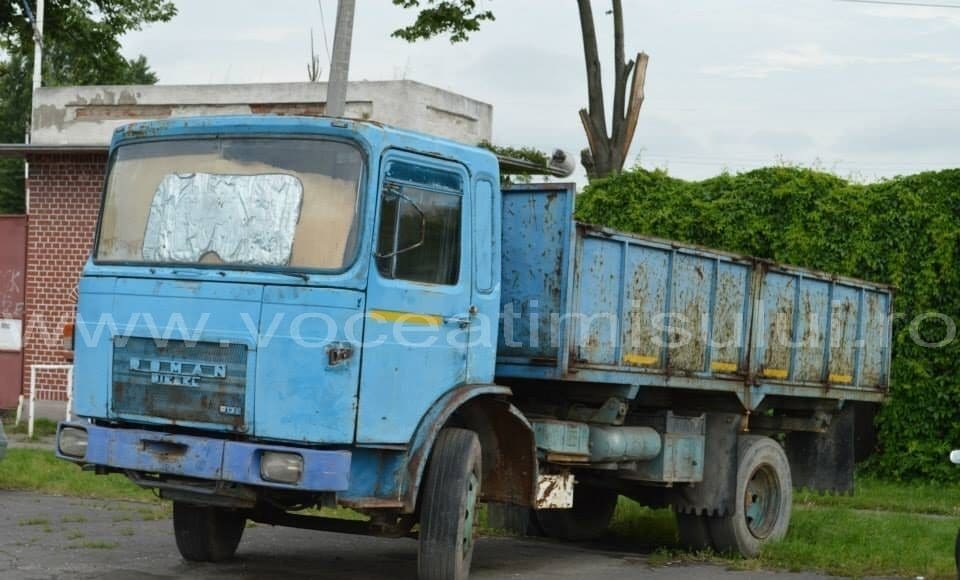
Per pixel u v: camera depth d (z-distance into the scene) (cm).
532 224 985
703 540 1176
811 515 1362
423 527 863
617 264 1027
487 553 1139
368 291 802
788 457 1420
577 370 977
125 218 866
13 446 1672
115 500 1307
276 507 923
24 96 6969
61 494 1326
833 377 1355
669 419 1116
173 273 827
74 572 911
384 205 818
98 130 2281
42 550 995
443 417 848
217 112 2252
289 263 808
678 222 1831
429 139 858
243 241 822
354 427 795
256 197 827
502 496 954
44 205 2278
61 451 849
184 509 962
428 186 856
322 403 785
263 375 792
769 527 1209
